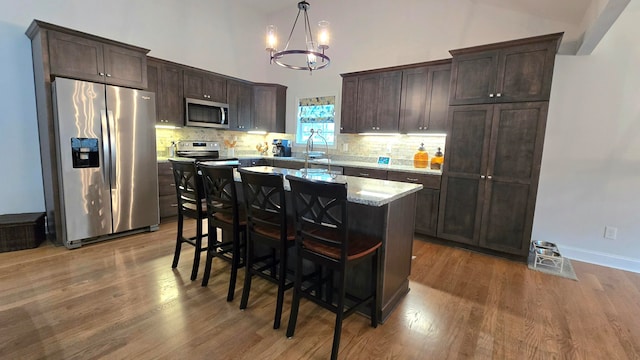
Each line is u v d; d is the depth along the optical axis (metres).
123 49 3.35
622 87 2.89
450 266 2.92
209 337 1.80
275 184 1.85
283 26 5.84
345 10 4.97
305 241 1.82
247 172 1.96
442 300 2.28
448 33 4.06
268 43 2.68
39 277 2.45
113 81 3.28
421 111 3.96
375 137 4.79
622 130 2.92
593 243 3.12
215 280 2.52
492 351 1.73
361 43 4.84
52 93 2.90
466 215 3.33
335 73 5.17
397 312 2.11
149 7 4.32
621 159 2.94
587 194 3.11
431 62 3.82
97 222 3.21
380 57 4.68
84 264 2.72
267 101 5.62
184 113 4.50
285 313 2.08
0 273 2.50
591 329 1.95
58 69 2.93
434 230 3.57
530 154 2.93
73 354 1.62
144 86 3.55
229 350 1.69
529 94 2.88
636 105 2.85
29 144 3.36
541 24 3.42
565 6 3.00
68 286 2.32
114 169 3.27
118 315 1.98
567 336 1.87
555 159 3.21
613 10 2.21
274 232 1.98
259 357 1.65
